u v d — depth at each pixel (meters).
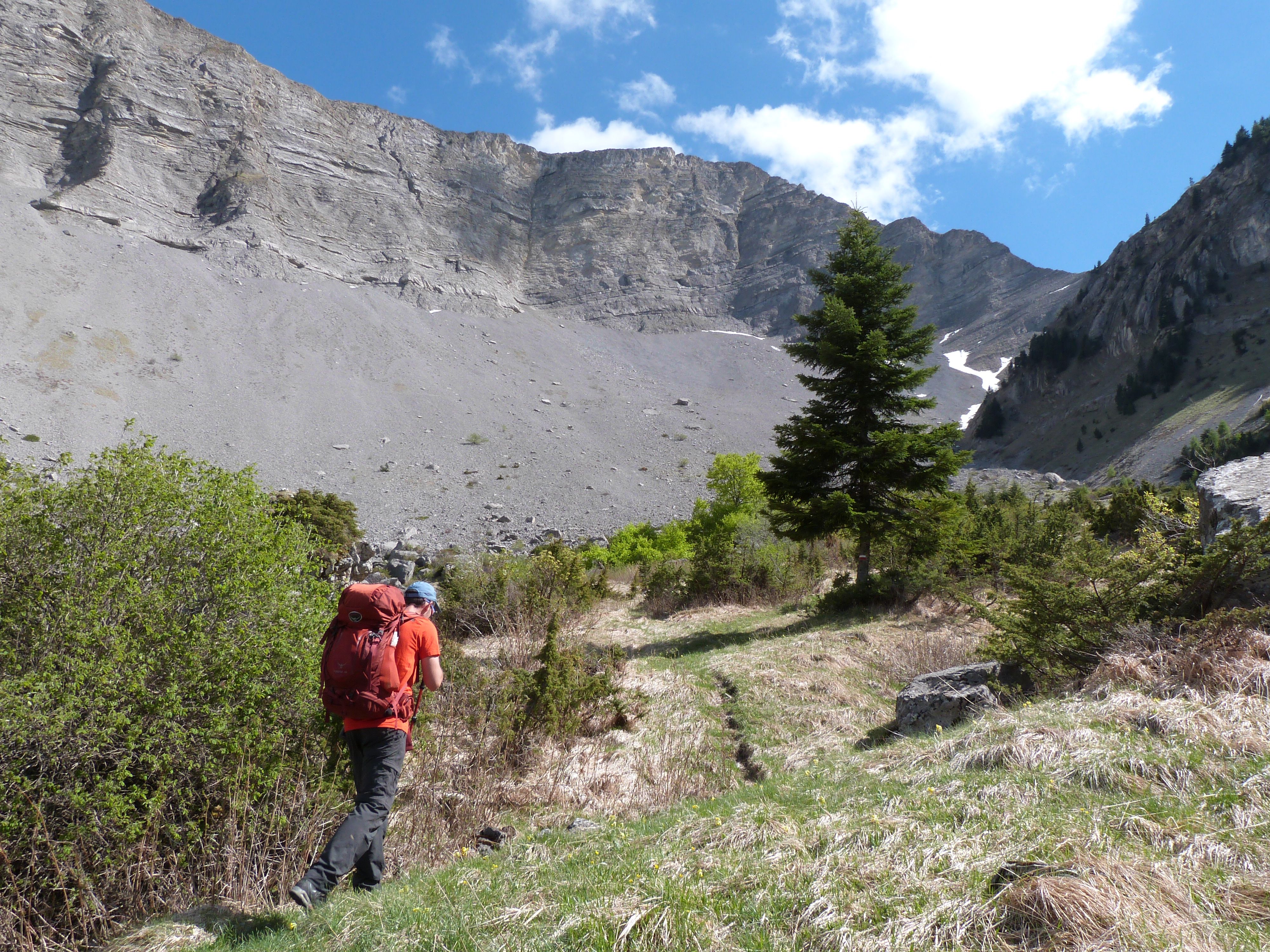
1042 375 123.75
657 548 34.09
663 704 9.31
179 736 4.22
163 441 70.94
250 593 4.89
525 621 13.99
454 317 143.75
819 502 15.66
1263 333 94.62
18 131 129.12
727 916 2.60
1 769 3.76
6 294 88.44
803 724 8.23
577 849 4.31
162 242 123.00
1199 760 3.43
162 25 161.88
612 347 157.38
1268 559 5.55
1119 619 5.97
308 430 82.06
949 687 6.97
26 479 4.50
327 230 151.88
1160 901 2.22
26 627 4.18
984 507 20.89
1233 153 119.88
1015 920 2.27
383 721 3.87
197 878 4.35
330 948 3.03
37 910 3.87
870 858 2.88
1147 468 82.19
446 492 70.31
